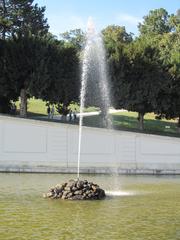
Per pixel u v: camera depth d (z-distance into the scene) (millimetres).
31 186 24703
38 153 36094
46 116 63844
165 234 13648
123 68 54219
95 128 36531
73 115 62656
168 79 55531
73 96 54344
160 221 15562
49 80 52844
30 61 52719
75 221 15414
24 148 36062
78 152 36250
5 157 35969
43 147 36156
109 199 20328
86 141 36438
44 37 54688
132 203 19281
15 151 36000
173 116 58312
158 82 54781
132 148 36750
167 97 56406
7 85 53219
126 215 16594
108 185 26297
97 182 28047
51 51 53531
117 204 18969
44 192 22156
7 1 65562
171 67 56750
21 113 54344
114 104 54656
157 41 85062
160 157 36812
